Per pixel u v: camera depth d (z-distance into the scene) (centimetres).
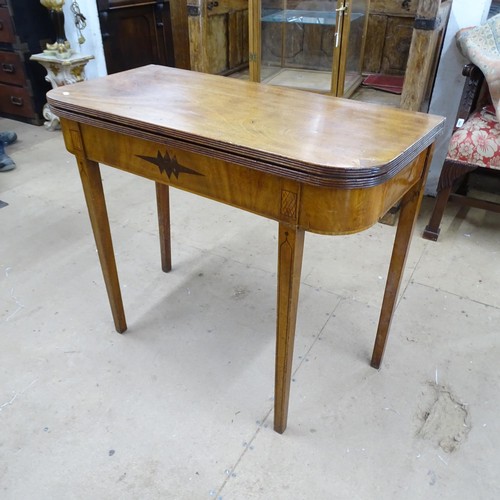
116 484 101
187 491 100
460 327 145
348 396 122
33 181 238
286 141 80
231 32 217
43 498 98
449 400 121
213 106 99
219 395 122
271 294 160
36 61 292
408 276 168
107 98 104
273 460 106
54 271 169
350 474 103
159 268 172
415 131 88
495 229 197
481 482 102
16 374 127
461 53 189
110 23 302
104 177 244
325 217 77
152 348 137
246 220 204
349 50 202
